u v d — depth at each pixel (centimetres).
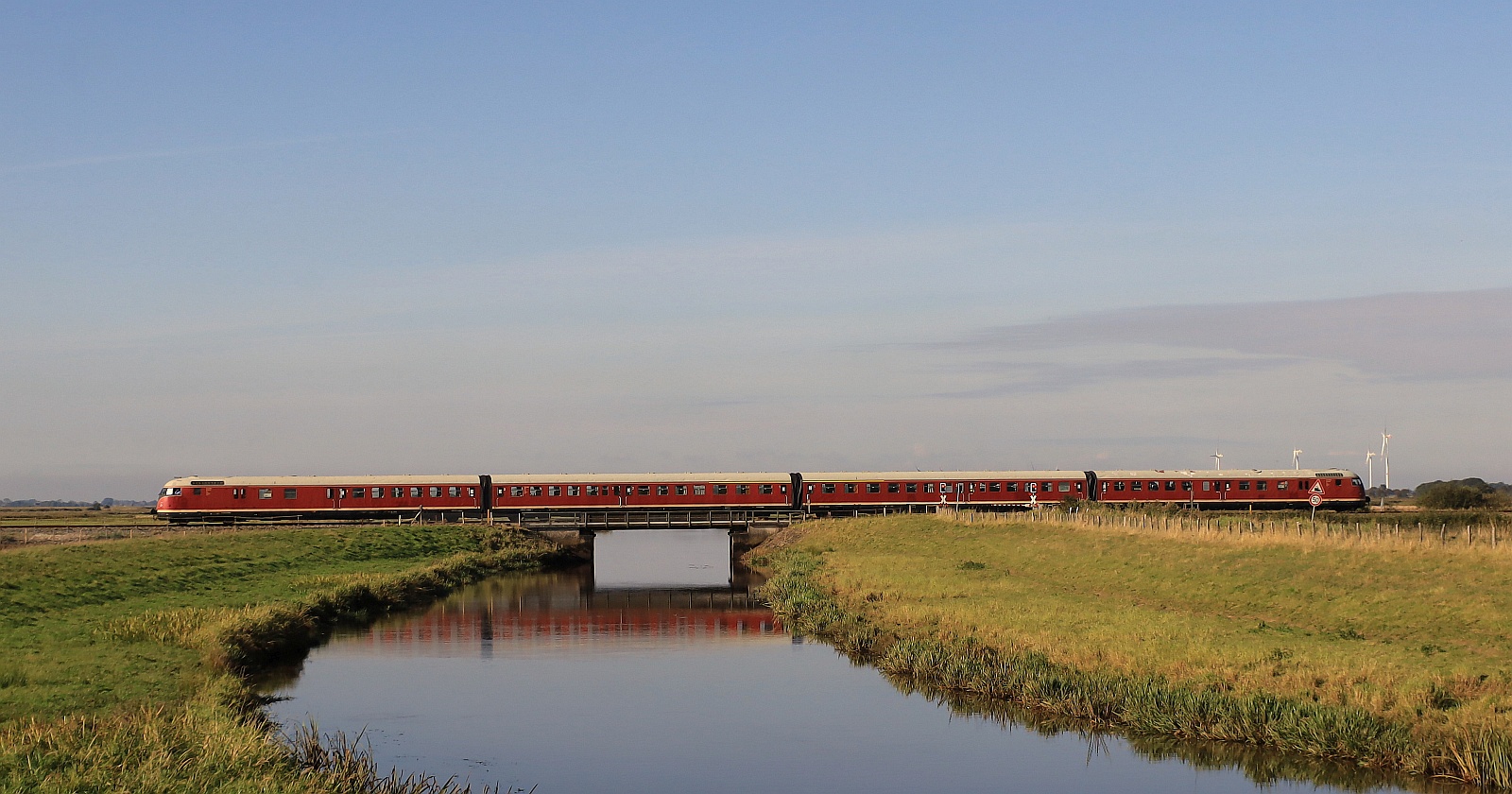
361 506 10669
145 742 2602
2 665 3553
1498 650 3647
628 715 3800
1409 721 3031
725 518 10838
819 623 5562
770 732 3578
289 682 4266
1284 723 3145
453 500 10781
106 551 6975
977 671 4053
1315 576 5138
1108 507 10488
